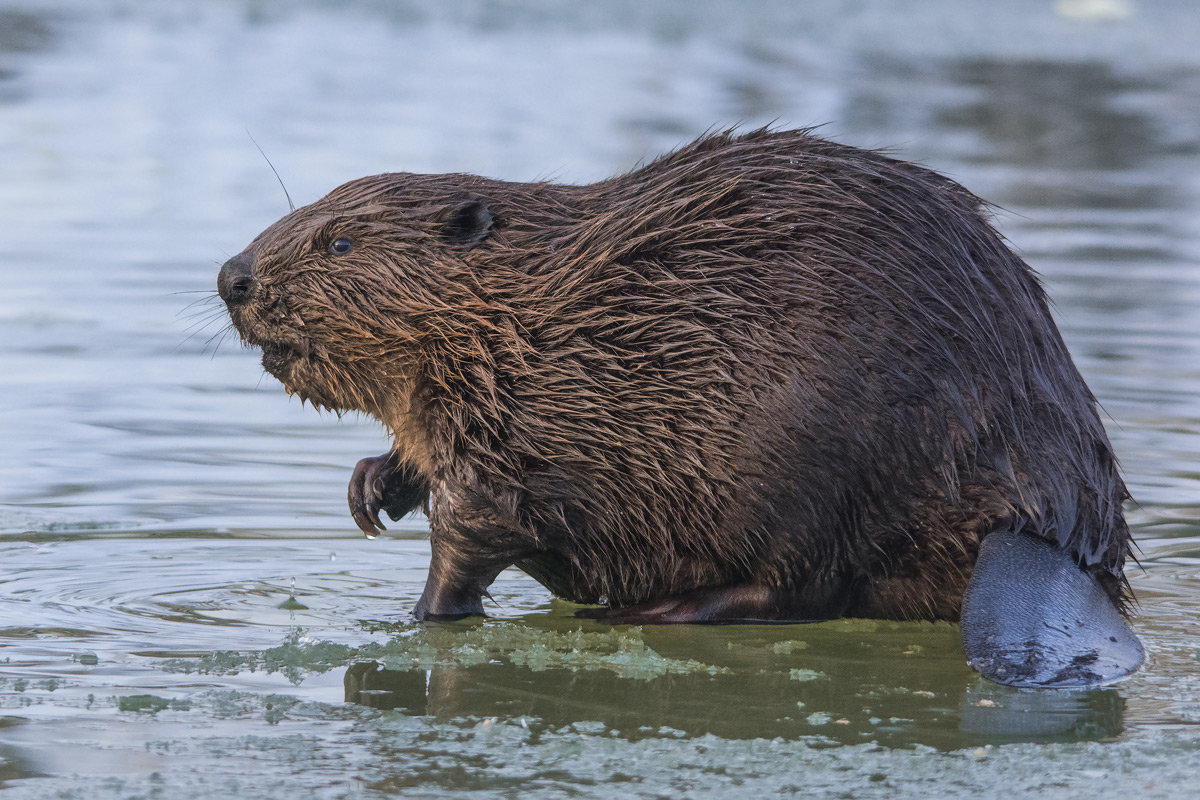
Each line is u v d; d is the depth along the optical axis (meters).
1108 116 56.94
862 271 15.34
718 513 15.52
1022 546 14.83
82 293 31.44
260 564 17.75
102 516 19.11
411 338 16.19
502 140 48.62
